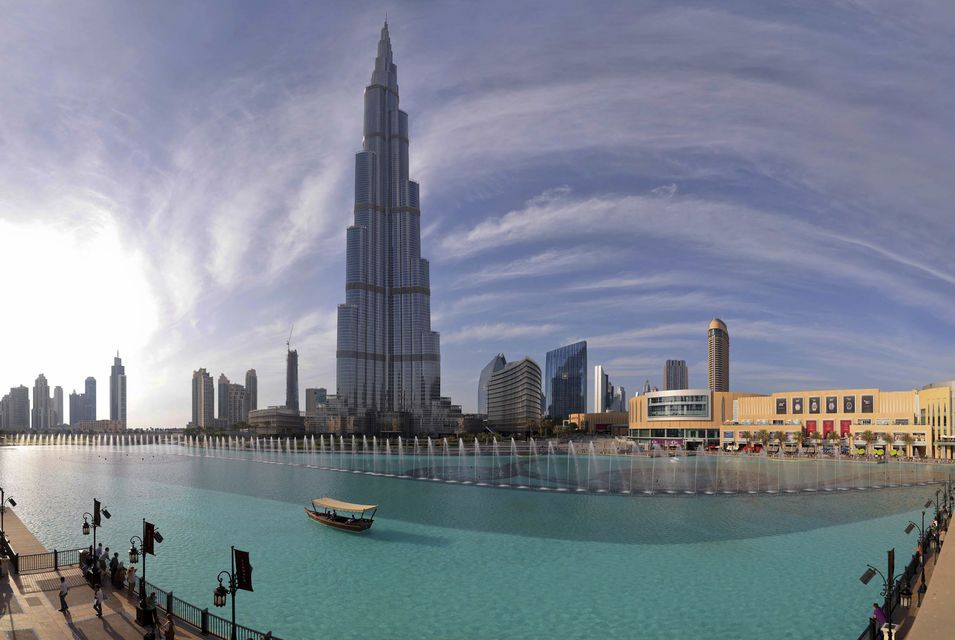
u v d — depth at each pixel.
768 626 42.41
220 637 34.81
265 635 32.31
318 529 75.00
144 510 89.44
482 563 59.06
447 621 43.31
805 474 143.25
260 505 94.44
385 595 49.03
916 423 195.25
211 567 57.06
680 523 80.31
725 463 175.38
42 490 112.62
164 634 33.84
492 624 42.78
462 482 126.19
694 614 44.94
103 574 45.25
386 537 70.75
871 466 164.50
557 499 102.19
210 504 95.31
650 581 53.19
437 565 58.25
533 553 63.25
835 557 61.88
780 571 56.50
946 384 199.50
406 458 194.62
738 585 52.16
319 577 54.00
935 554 54.56
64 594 37.91
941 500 99.00
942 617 37.84
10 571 46.12
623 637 40.41
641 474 143.38
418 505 95.69
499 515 86.25
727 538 71.06
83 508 91.25
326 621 43.09
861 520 82.88
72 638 33.97
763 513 88.25
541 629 41.91
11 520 70.06
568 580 53.50
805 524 79.69
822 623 42.97
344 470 152.00
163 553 62.41
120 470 153.25
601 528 76.62
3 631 34.78
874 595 49.28
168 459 190.38
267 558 60.56
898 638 34.50
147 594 41.28
